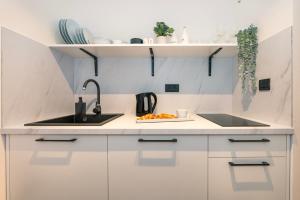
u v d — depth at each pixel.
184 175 1.04
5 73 1.01
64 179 1.05
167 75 1.74
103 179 1.05
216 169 1.04
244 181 1.05
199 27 1.69
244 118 1.40
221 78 1.73
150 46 1.38
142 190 1.05
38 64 1.27
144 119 1.23
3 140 1.03
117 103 1.75
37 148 1.04
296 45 1.00
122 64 1.74
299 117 1.01
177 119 1.25
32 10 1.27
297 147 1.02
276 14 1.15
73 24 1.51
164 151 1.04
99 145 1.04
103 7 1.70
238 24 1.66
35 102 1.24
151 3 1.70
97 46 1.38
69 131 1.02
